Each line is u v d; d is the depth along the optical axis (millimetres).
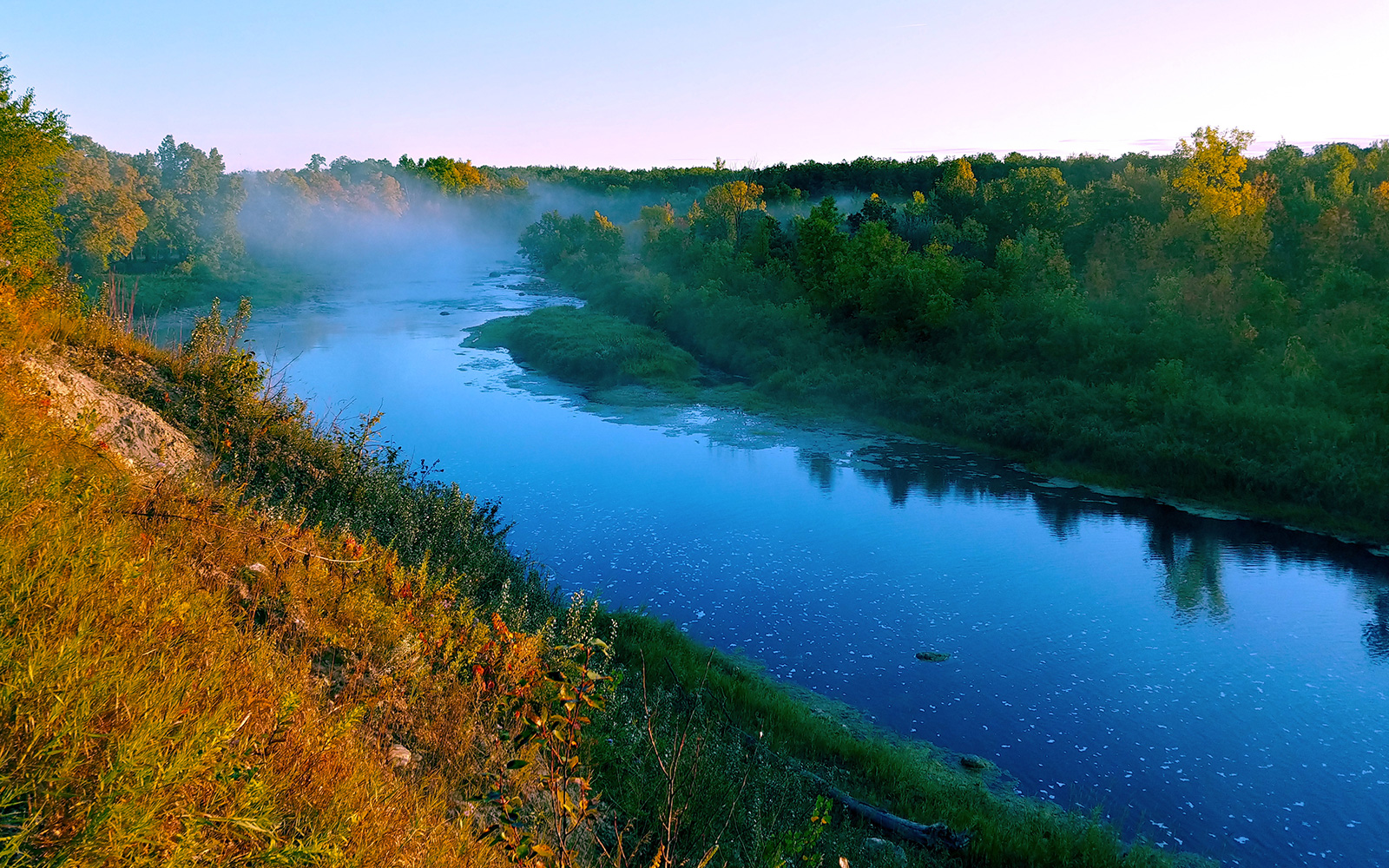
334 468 11031
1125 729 13930
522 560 15180
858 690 14977
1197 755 13234
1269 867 10766
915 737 13484
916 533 23750
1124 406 33375
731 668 14547
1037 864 9062
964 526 24547
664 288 67375
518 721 5602
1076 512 26125
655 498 26172
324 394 40531
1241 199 48969
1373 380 30469
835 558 21609
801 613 18203
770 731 11195
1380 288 37188
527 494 26078
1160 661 16438
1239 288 39156
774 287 64688
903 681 15359
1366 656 16734
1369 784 12578
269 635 5449
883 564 21281
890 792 10508
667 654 13188
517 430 34906
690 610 18094
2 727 2773
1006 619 18266
